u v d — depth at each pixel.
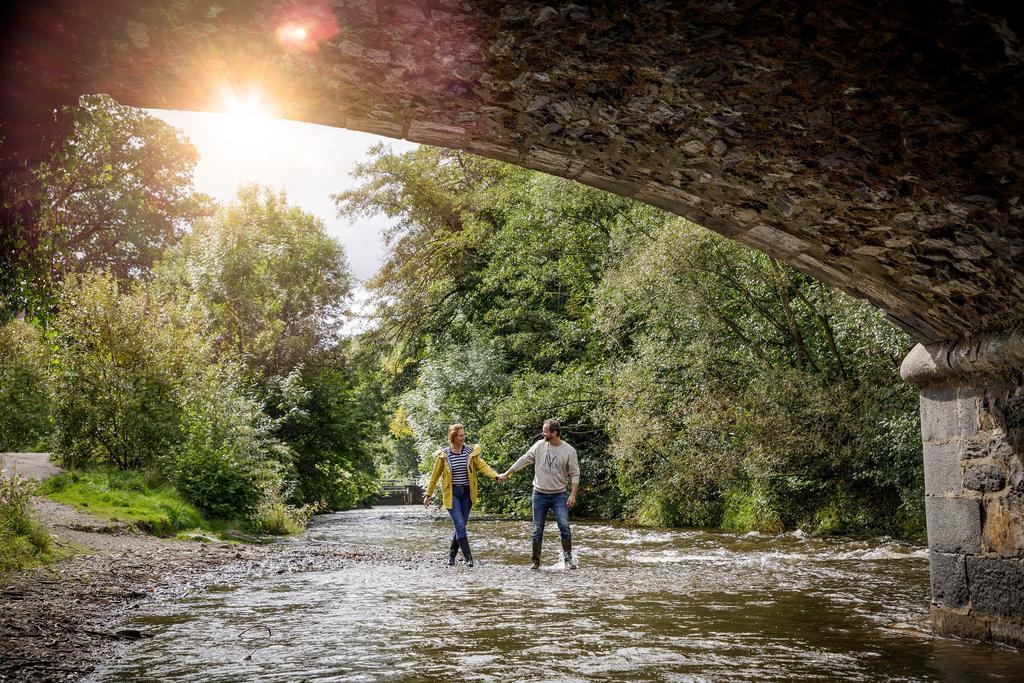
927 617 6.41
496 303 26.77
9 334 16.52
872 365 14.73
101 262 37.59
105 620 6.45
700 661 4.96
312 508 20.55
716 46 3.40
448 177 30.38
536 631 5.97
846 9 2.99
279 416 28.59
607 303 20.36
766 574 9.38
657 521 18.92
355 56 3.87
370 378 35.22
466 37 3.62
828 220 4.79
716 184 4.80
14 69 3.95
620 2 3.20
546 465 10.45
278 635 5.86
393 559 11.65
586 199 23.94
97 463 16.81
